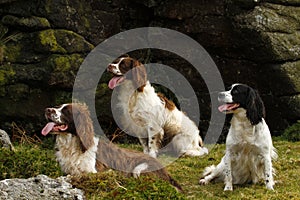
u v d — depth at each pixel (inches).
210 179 369.4
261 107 349.7
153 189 287.4
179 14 542.3
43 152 390.9
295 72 519.2
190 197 336.5
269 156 353.7
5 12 519.5
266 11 526.3
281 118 524.1
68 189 296.8
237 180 365.4
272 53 515.5
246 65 531.5
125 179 311.6
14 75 505.7
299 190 346.6
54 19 517.0
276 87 521.0
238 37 524.7
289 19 529.7
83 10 534.0
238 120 350.6
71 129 328.5
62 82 508.4
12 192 286.0
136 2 560.1
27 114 505.0
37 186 294.8
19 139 499.2
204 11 535.2
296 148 459.8
